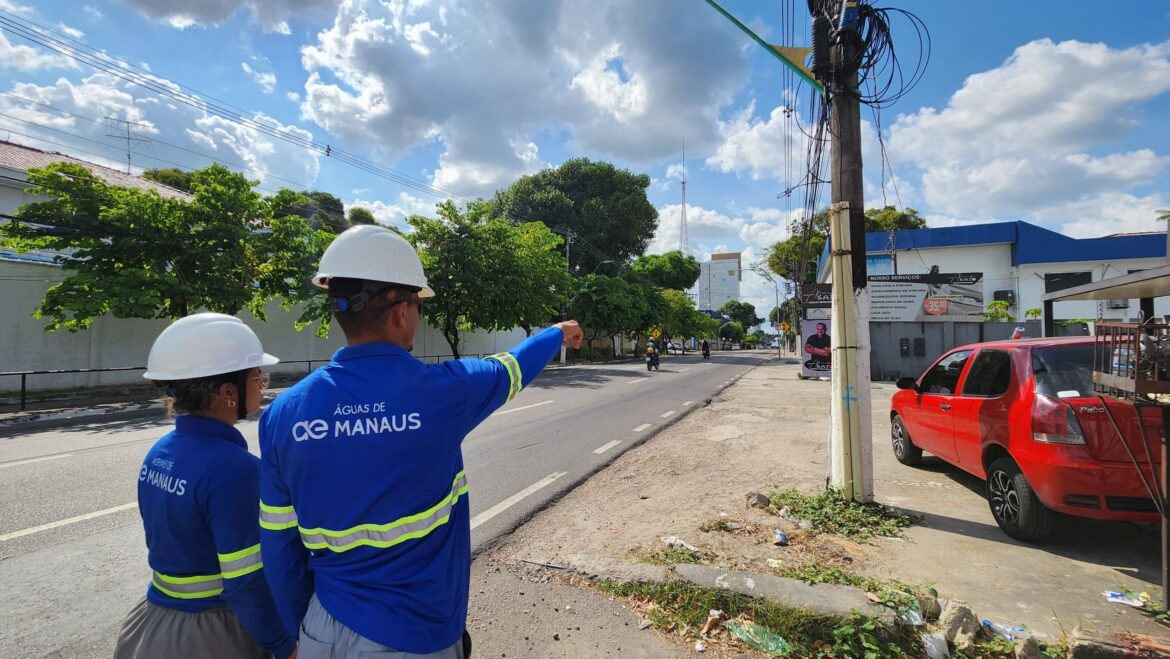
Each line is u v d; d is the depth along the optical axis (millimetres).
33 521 4758
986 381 4750
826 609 2955
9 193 17656
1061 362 4047
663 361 39781
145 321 16625
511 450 7660
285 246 16672
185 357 1562
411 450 1295
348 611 1245
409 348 1541
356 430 1271
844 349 4832
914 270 30578
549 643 2898
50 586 3590
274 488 1326
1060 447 3686
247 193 15453
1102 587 3414
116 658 1600
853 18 4824
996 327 19250
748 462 6762
